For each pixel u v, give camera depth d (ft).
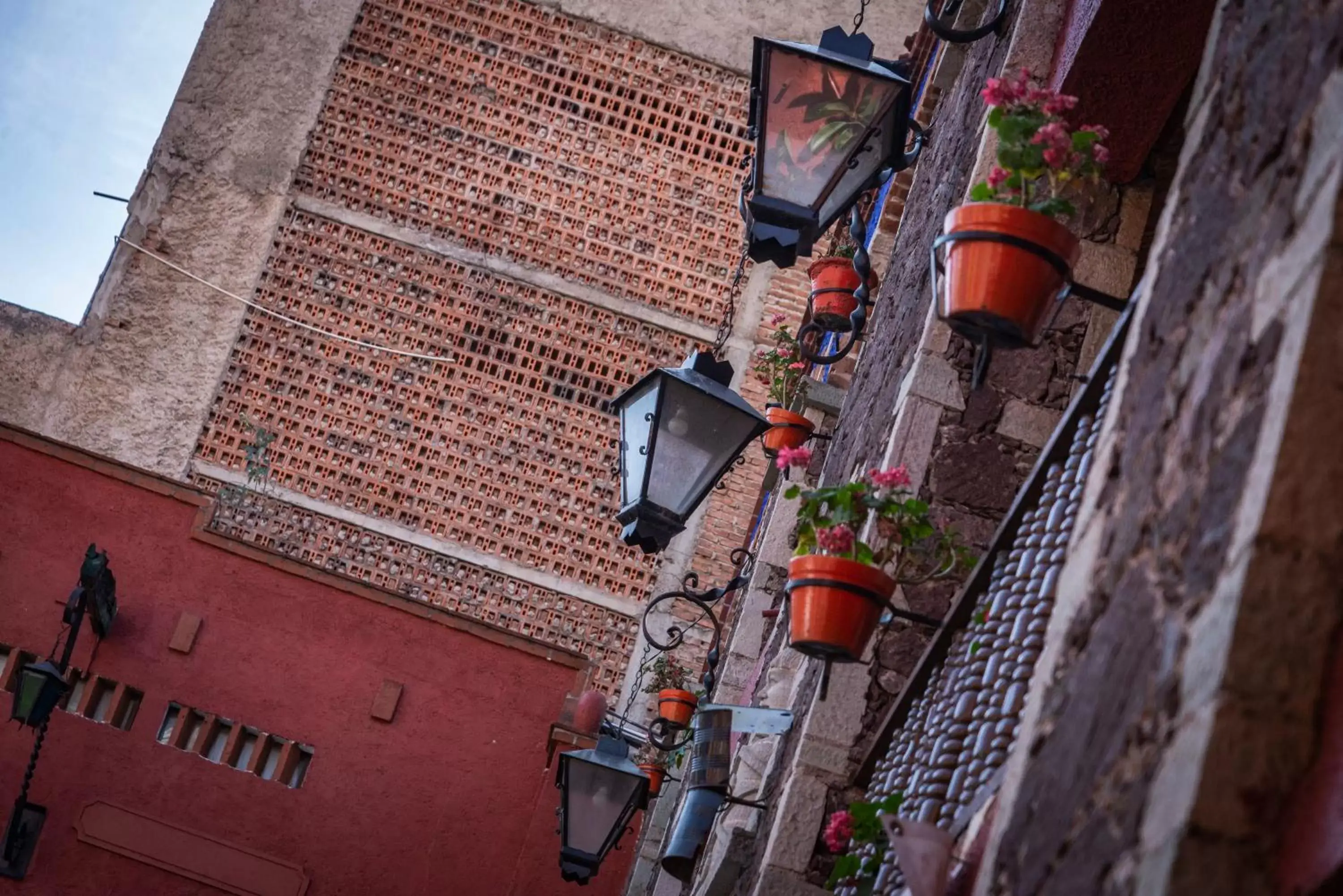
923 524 14.03
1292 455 6.35
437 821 36.47
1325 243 6.61
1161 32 15.97
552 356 52.06
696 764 22.93
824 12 54.70
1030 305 11.27
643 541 20.58
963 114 22.18
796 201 18.75
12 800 35.47
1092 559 8.71
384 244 52.75
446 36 54.44
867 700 17.76
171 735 36.50
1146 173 17.89
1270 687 6.11
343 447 50.88
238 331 51.65
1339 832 5.60
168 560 37.32
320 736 36.68
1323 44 7.32
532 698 37.35
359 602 37.50
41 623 36.68
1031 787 8.39
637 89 54.24
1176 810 6.13
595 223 53.16
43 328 51.06
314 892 35.81
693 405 20.70
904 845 10.12
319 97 53.78
